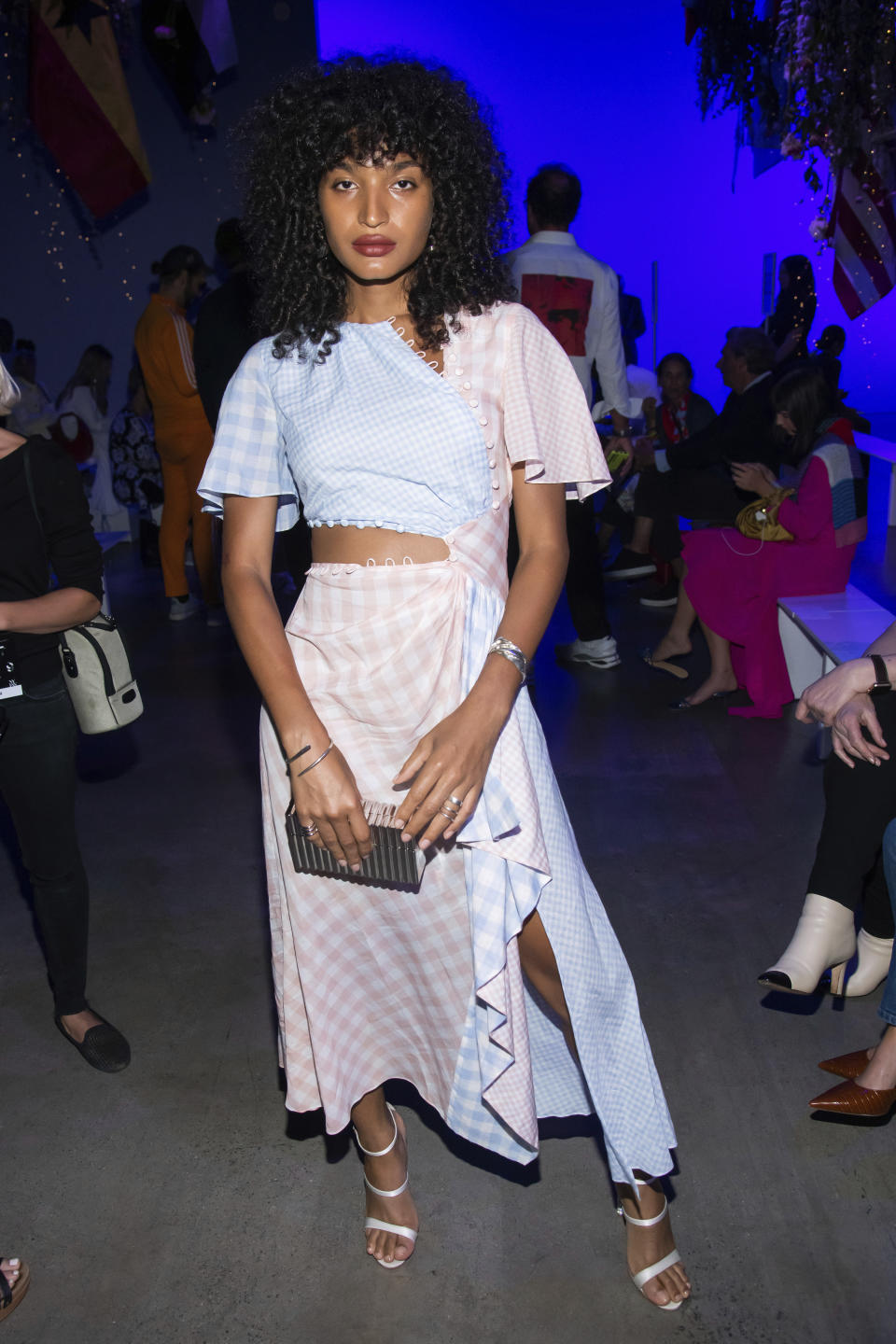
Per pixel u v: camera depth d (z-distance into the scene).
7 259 9.78
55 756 2.48
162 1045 2.77
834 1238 2.10
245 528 1.81
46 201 9.70
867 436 9.23
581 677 5.38
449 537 1.71
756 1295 1.98
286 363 1.72
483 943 1.72
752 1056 2.62
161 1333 1.97
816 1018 2.75
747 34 7.05
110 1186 2.32
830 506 4.59
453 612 1.69
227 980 3.03
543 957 1.86
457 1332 1.94
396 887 1.82
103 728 2.50
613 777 4.21
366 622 1.71
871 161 6.07
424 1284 2.04
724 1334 1.91
